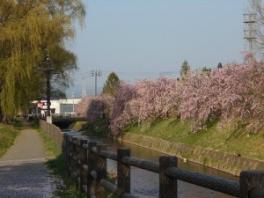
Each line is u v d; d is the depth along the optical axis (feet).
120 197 22.97
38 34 128.57
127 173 22.94
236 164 78.48
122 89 166.40
